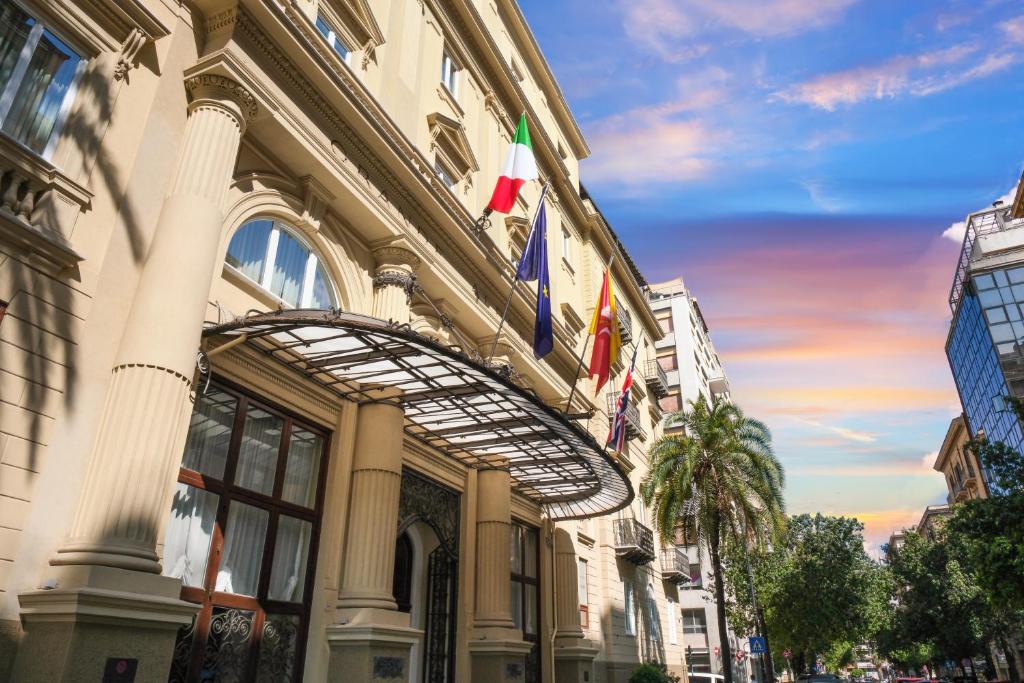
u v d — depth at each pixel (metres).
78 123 7.15
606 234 26.56
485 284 15.02
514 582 15.55
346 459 10.49
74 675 5.45
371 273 11.79
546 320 13.09
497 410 11.02
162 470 6.68
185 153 8.09
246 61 9.01
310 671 9.11
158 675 6.18
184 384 7.12
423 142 14.34
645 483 24.55
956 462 71.38
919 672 70.88
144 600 6.01
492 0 20.56
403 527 11.92
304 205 10.40
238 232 9.53
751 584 31.83
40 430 6.19
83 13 7.37
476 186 16.67
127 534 6.22
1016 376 43.72
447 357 8.92
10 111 6.65
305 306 10.50
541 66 23.30
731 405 24.84
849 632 31.34
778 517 23.50
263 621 8.70
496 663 12.52
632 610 23.52
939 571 36.97
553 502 16.16
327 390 10.45
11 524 5.83
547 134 23.23
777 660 49.88
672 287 56.19
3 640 5.61
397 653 9.53
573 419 11.44
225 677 8.02
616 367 26.64
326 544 9.89
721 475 23.34
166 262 7.33
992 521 16.50
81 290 6.80
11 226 6.14
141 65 7.99
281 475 9.47
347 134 10.95
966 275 48.69
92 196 7.08
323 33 11.90
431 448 12.96
